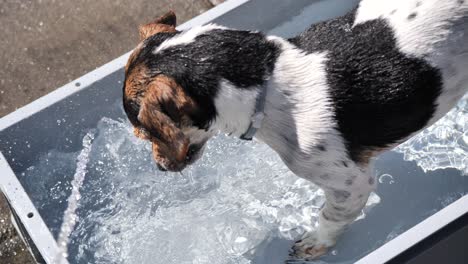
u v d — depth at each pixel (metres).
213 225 1.96
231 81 1.60
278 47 1.65
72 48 2.27
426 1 1.68
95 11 2.31
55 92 1.92
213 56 1.60
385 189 1.96
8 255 2.03
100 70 1.94
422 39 1.67
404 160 1.99
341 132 1.66
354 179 1.71
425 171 1.98
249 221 1.96
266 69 1.62
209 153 2.03
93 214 1.96
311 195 1.97
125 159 2.01
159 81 1.57
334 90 1.65
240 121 1.64
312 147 1.66
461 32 1.67
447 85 1.69
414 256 1.70
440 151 2.00
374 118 1.66
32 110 1.90
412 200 1.94
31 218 1.79
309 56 1.66
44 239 1.77
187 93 1.58
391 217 1.92
